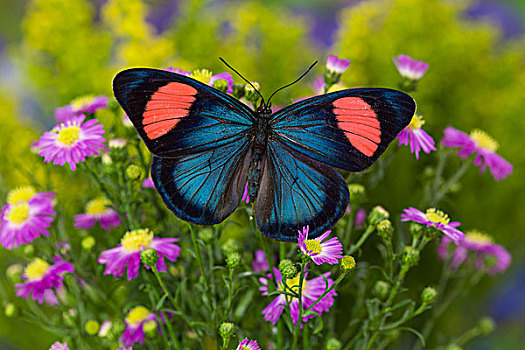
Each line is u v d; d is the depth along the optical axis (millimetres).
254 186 418
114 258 428
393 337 461
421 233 429
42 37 561
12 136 546
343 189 416
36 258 451
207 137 419
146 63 536
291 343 438
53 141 434
